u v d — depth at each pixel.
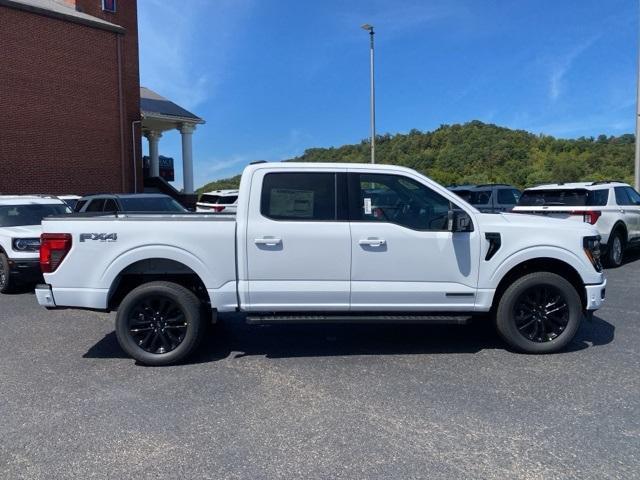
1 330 6.86
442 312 5.52
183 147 36.09
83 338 6.46
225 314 7.55
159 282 5.43
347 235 5.32
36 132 21.98
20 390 4.75
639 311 7.32
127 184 25.50
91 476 3.32
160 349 5.43
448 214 5.31
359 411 4.21
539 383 4.74
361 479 3.23
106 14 28.64
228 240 5.31
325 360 5.49
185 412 4.24
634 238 11.70
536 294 5.55
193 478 3.28
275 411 4.23
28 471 3.38
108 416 4.19
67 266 5.36
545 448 3.57
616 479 3.18
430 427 3.91
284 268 5.33
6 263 9.43
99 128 24.19
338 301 5.39
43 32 22.03
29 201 11.23
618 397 4.40
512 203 14.91
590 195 10.73
